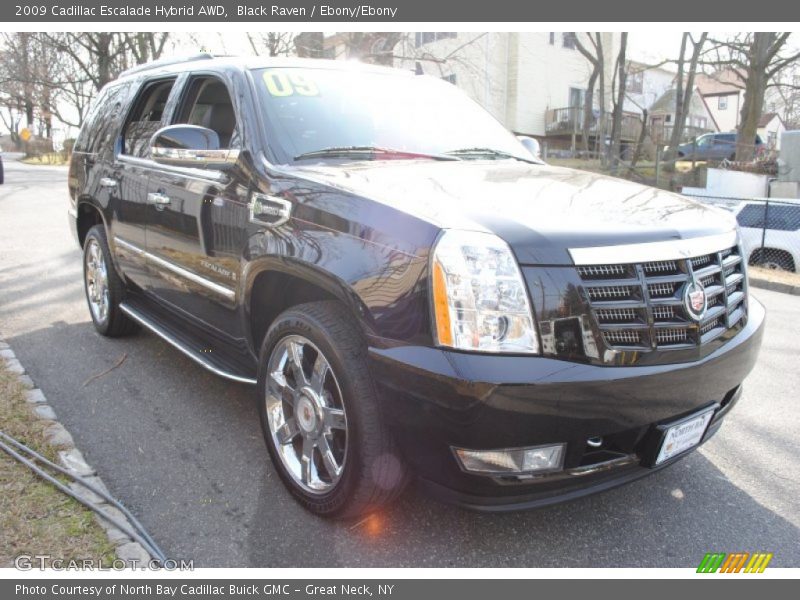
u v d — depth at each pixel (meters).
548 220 2.38
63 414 3.66
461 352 2.18
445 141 3.67
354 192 2.61
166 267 3.84
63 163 40.84
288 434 2.88
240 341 3.32
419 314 2.26
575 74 31.11
